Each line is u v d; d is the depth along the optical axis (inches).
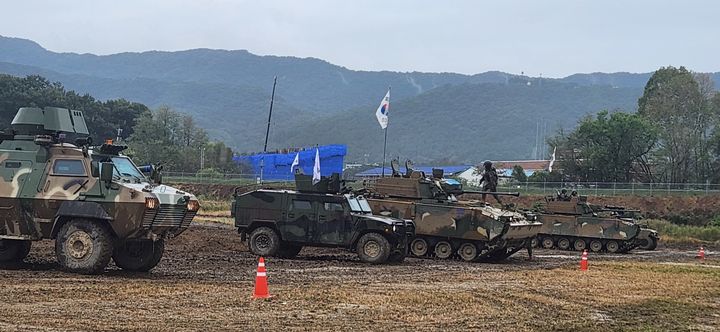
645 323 585.0
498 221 1158.3
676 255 1608.0
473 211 1168.8
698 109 3147.1
